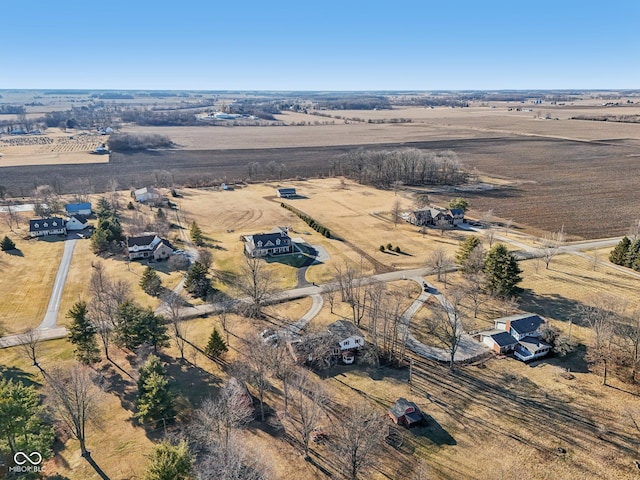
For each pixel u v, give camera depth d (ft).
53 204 475.31
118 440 171.42
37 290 298.56
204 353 229.45
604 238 390.21
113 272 328.08
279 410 187.62
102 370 216.95
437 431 175.22
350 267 325.83
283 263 344.69
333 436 172.55
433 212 439.22
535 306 270.26
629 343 225.97
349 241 393.70
